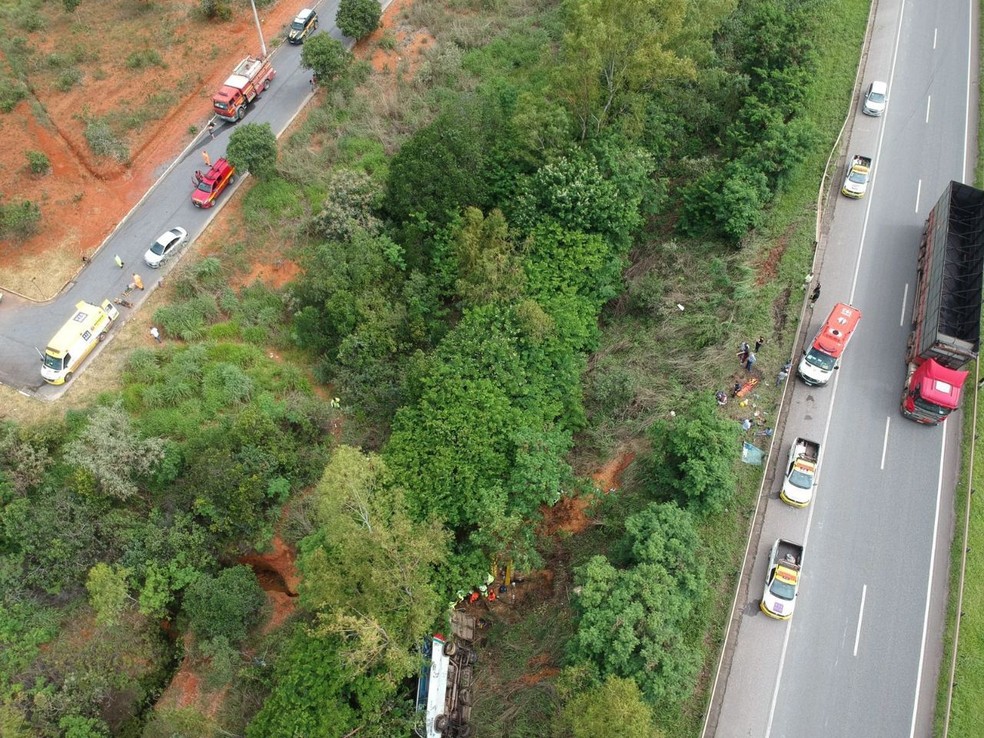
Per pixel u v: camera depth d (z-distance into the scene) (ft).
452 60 220.84
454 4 243.81
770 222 171.53
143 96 210.59
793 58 191.11
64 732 122.01
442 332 164.04
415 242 173.78
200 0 238.89
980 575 127.85
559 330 147.74
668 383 149.07
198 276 175.42
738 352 151.12
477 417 133.49
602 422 146.92
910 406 142.51
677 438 128.88
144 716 128.57
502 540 126.11
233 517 134.82
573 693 108.27
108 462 135.03
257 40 229.86
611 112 187.11
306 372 166.30
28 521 134.51
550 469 128.88
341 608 107.24
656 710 113.50
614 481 140.46
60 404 154.92
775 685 118.11
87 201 189.37
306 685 109.40
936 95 198.90
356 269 165.99
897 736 113.91
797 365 150.82
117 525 136.98
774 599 122.93
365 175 186.50
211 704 124.36
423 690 119.55
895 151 187.11
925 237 165.07
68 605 135.33
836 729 114.52
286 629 130.41
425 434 133.59
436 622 123.85
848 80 202.28
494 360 140.87
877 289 162.91
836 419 145.07
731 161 179.73
